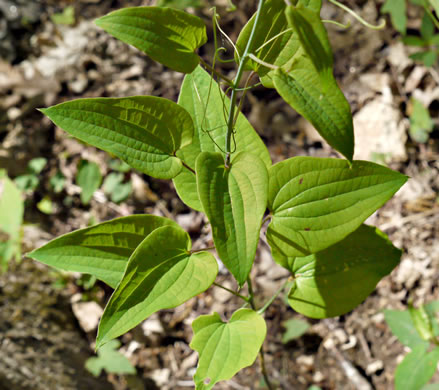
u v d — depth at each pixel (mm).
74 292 1085
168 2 1396
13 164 1312
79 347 993
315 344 1030
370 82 1294
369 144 1224
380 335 1009
